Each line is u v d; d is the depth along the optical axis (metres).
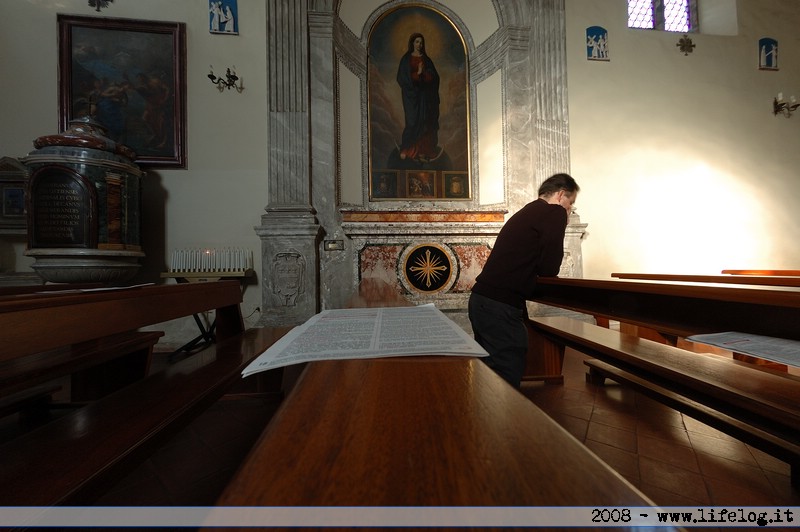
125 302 1.40
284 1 5.12
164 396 1.30
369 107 5.84
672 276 2.73
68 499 0.76
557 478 0.29
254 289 5.09
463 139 6.07
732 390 1.33
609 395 2.67
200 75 5.11
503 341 2.04
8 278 4.52
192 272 4.73
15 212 4.58
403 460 0.33
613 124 5.88
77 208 4.04
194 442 2.01
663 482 1.60
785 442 1.51
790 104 6.30
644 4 6.46
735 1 6.36
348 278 5.19
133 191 4.43
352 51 5.70
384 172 5.88
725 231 6.04
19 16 4.79
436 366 0.62
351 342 0.79
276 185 5.04
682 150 6.03
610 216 5.79
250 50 5.19
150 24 5.00
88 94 4.87
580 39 5.88
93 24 4.88
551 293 2.61
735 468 1.70
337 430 0.39
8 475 0.83
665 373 1.64
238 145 5.15
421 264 5.26
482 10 5.99
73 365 1.84
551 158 5.59
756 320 1.18
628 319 1.79
